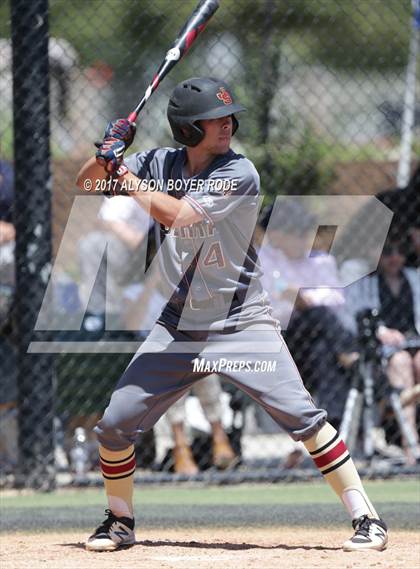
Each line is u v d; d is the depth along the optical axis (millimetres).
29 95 23141
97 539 14758
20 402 23156
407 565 13383
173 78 33969
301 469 24359
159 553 14555
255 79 29266
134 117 14758
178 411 24047
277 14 29203
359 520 14414
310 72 34000
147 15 32375
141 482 23500
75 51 31922
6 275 23766
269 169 28781
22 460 23109
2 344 23516
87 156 31000
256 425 29328
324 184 30344
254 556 14250
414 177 25750
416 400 25109
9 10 23688
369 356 24062
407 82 30266
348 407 23906
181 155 14531
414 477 24109
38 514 19234
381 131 33250
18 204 23266
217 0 15703
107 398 25062
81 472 23891
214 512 19250
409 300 25469
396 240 25578
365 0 28453
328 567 13234
